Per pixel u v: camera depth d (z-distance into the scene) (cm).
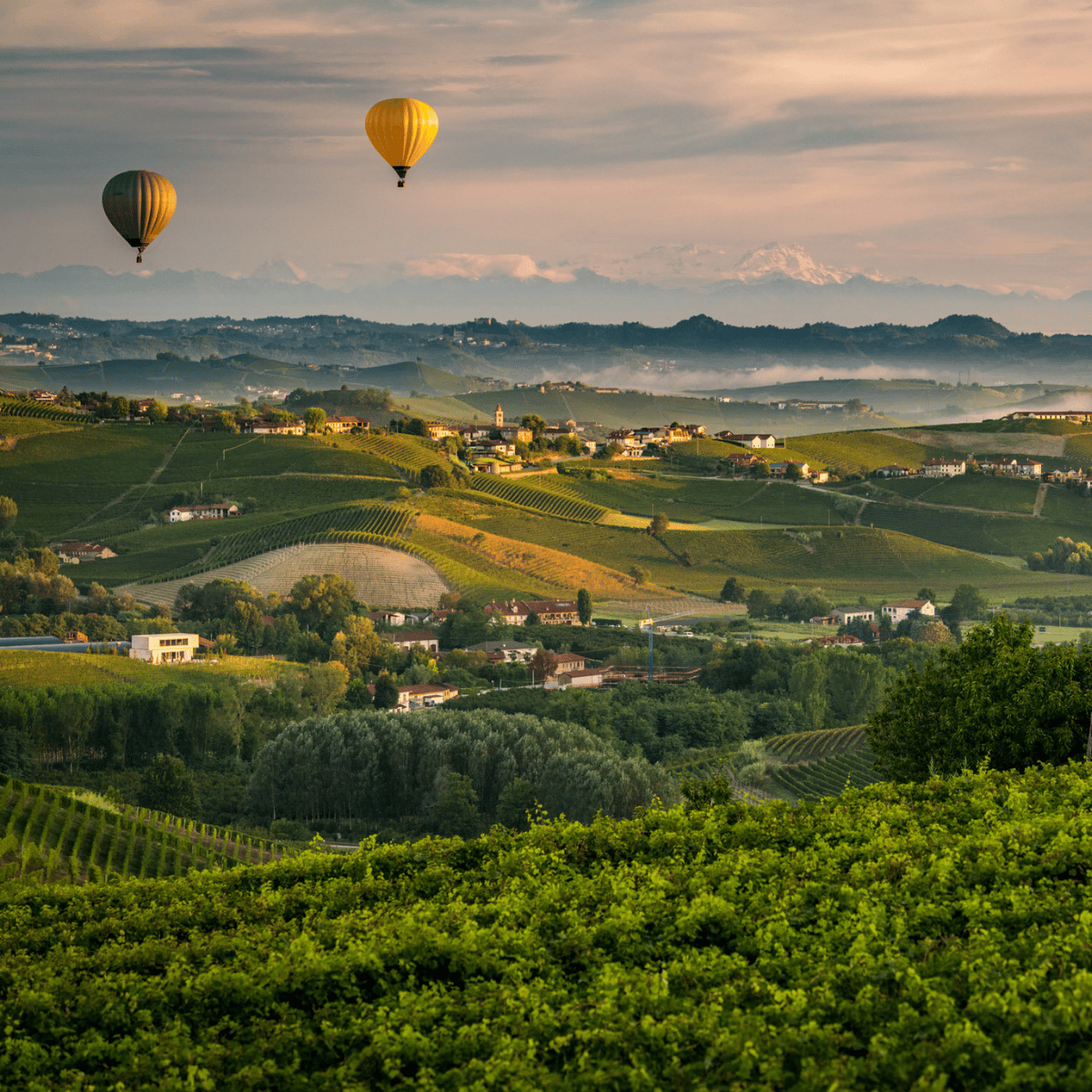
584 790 8331
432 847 2620
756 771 9969
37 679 12556
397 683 14000
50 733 10531
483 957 1842
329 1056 1644
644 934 1925
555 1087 1401
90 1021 1822
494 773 9312
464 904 2130
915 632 18538
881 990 1591
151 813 7475
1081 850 2078
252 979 1814
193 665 14150
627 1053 1467
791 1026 1492
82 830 5772
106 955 2059
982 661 4203
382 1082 1516
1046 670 3884
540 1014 1575
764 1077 1371
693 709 12538
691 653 16912
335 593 18600
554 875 2323
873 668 13250
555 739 9612
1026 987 1490
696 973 1689
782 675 14350
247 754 11412
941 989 1562
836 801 2892
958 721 3950
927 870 2083
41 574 18825
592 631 18912
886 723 4422
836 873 2134
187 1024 1783
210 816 9362
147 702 10944
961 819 2569
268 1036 1677
